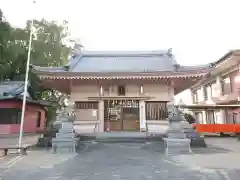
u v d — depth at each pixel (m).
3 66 27.11
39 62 29.91
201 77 15.20
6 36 24.94
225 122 26.80
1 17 23.44
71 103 14.14
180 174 6.86
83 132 15.91
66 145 11.12
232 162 8.55
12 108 23.78
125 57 20.47
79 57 19.86
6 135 22.08
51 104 29.97
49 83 16.62
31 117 26.59
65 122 11.78
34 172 7.24
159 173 7.02
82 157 9.80
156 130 15.84
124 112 17.09
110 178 6.50
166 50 20.58
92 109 16.56
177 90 19.92
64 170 7.48
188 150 10.64
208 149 12.02
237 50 22.06
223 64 24.92
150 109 16.62
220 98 27.55
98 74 15.18
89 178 6.52
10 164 8.45
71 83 16.30
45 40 30.92
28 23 29.12
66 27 33.94
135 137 14.55
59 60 32.12
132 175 6.81
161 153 10.64
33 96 29.64
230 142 15.80
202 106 22.17
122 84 16.64
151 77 15.27
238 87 24.31
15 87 26.69
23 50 27.58
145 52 20.73
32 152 11.23
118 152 10.93
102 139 14.37
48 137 13.24
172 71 15.05
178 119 11.63
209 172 7.03
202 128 20.98
